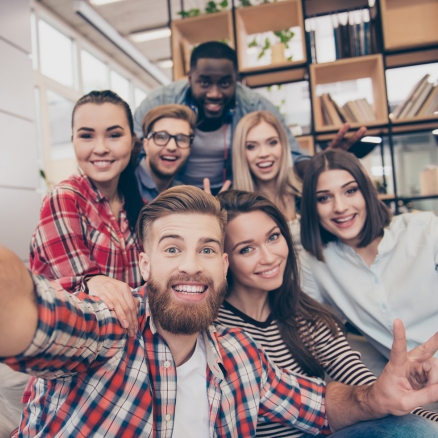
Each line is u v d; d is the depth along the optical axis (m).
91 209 1.44
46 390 0.88
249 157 2.23
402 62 3.08
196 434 0.95
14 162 3.10
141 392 0.87
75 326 0.72
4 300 0.62
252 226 1.23
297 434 1.16
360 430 0.97
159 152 2.07
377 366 1.57
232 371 1.02
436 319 1.54
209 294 0.93
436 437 0.91
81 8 5.02
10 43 3.11
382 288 1.56
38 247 1.37
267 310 1.34
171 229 0.92
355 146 3.04
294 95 3.62
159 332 0.94
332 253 1.65
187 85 2.54
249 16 3.04
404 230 1.57
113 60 6.58
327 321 1.33
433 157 3.16
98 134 1.43
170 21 3.06
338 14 3.16
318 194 1.56
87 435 0.82
